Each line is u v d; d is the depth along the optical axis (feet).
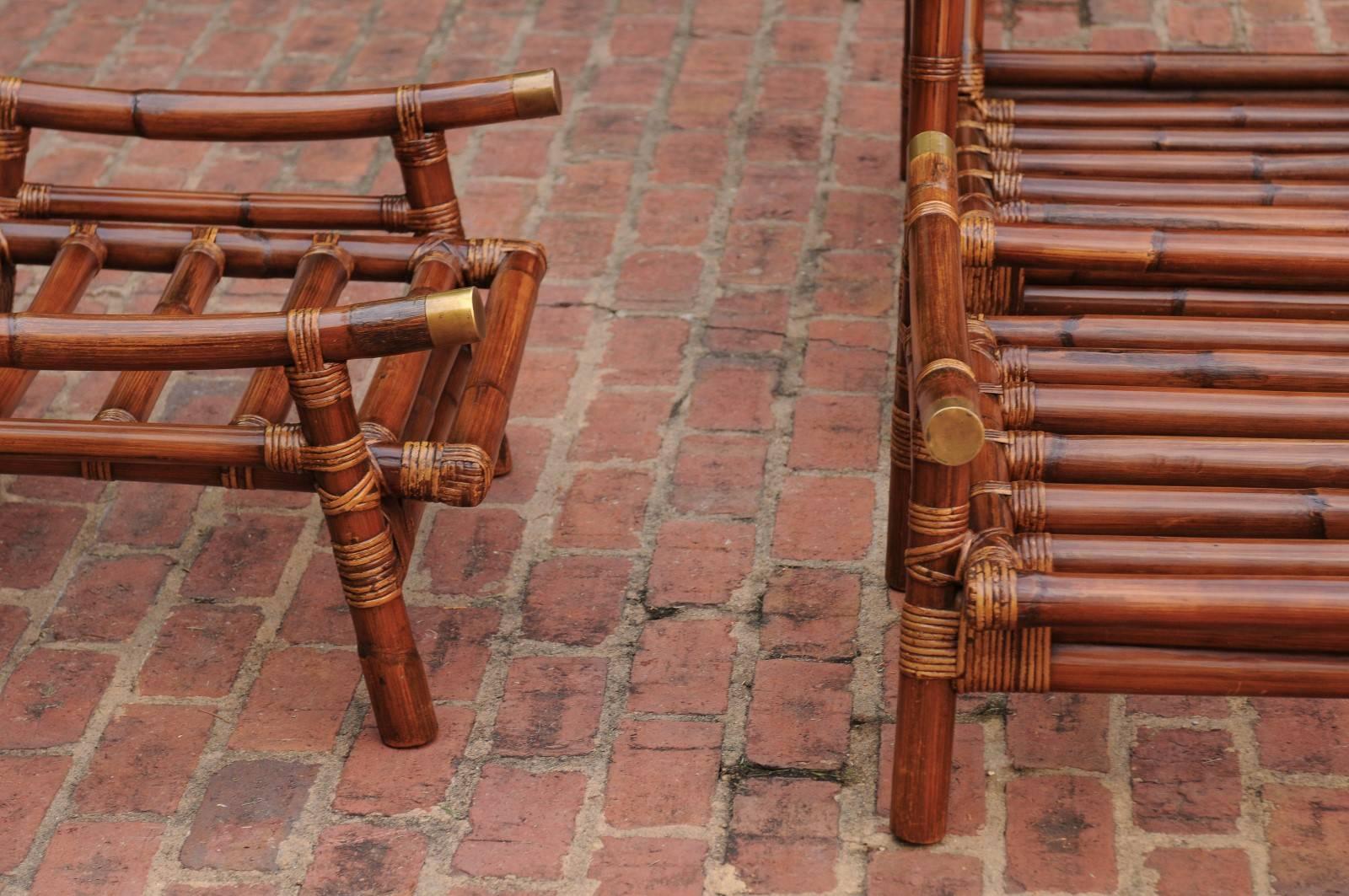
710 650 6.96
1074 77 7.91
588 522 7.71
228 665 6.98
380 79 11.48
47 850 6.12
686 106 11.02
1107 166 7.14
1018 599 4.93
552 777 6.37
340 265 6.82
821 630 7.04
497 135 10.82
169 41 12.02
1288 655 5.14
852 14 12.06
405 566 6.21
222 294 9.59
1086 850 5.95
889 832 6.06
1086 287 6.45
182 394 8.70
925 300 5.12
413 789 6.34
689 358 8.77
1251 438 5.59
